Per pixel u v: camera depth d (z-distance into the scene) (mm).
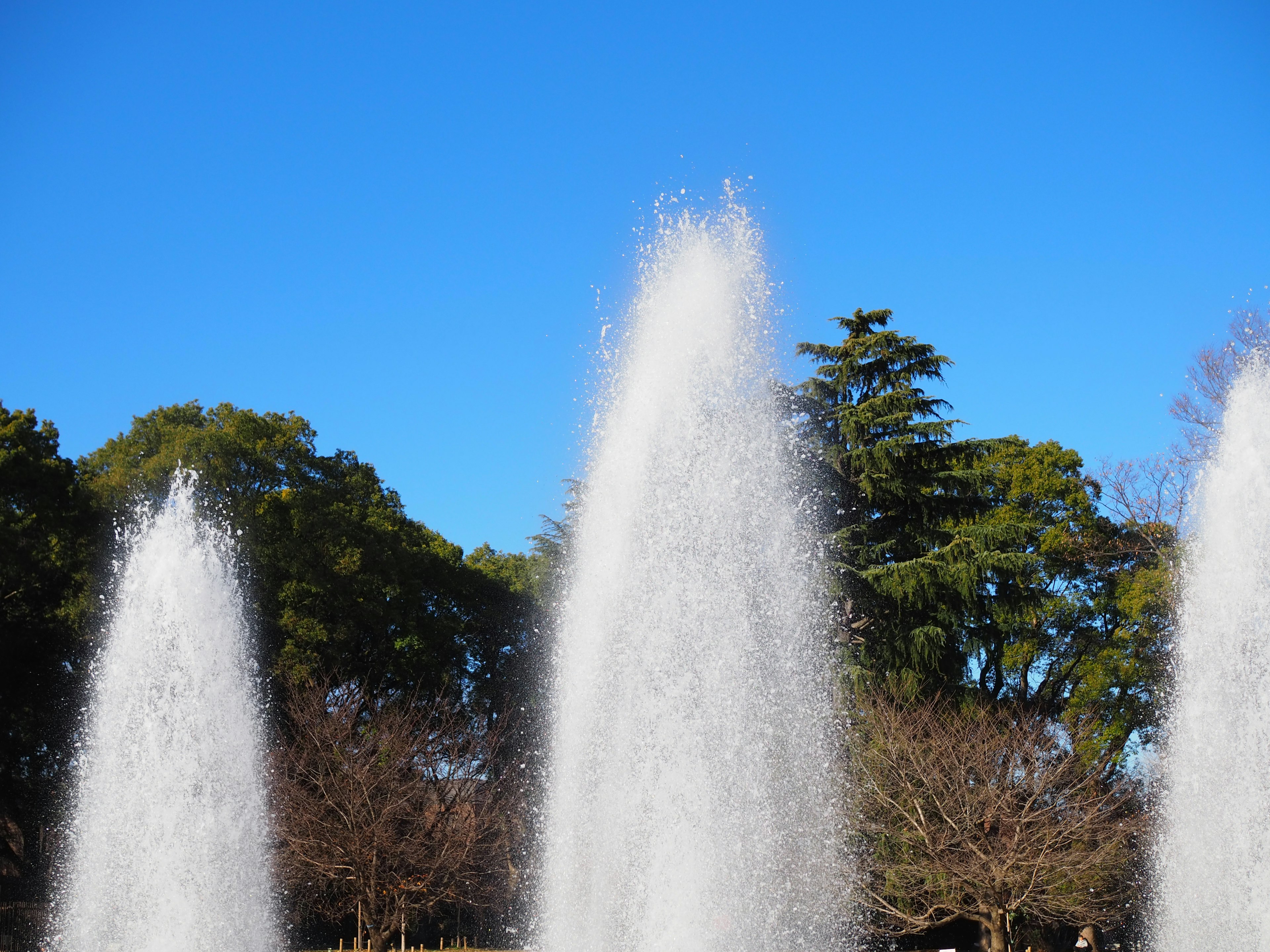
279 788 23094
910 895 20062
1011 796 19906
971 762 20672
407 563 37656
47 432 31578
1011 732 21922
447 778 27984
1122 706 27859
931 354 27531
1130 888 20516
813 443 26312
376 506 41250
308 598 32938
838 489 26406
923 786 20766
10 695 29750
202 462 32281
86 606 30016
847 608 24828
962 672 27656
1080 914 19906
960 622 27328
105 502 32344
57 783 29750
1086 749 22203
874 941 21609
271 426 34719
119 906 16703
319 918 29688
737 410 15211
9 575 28484
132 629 17531
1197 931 15805
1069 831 19469
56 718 30141
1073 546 31828
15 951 24438
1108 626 32156
